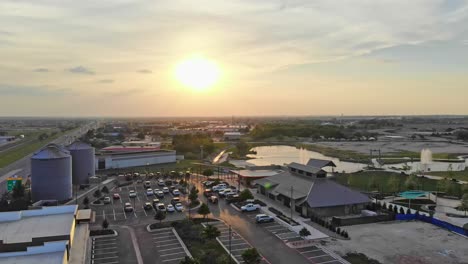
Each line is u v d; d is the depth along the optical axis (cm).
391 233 5409
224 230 5516
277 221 5966
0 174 11125
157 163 13538
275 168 10638
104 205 7194
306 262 4309
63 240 4003
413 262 4328
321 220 5753
